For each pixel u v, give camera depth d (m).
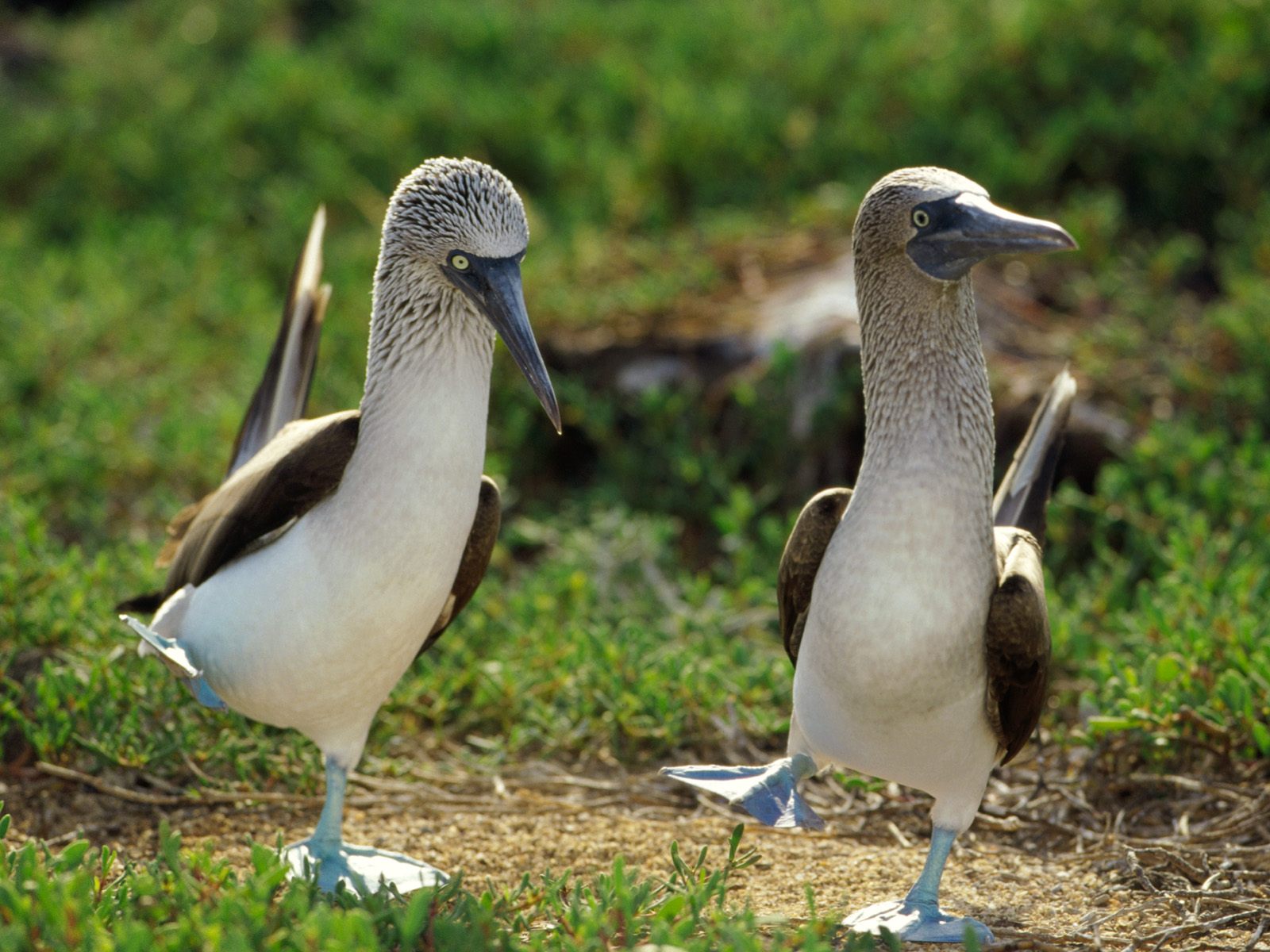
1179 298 15.73
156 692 9.60
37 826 8.97
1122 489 12.27
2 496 12.82
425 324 7.46
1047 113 18.64
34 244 20.17
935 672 6.79
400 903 7.09
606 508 13.54
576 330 15.08
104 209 20.75
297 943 6.01
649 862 8.55
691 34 22.19
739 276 15.88
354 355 15.24
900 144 18.14
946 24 20.62
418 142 20.58
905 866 8.41
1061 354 14.22
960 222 6.81
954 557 6.78
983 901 7.91
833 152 18.45
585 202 18.48
